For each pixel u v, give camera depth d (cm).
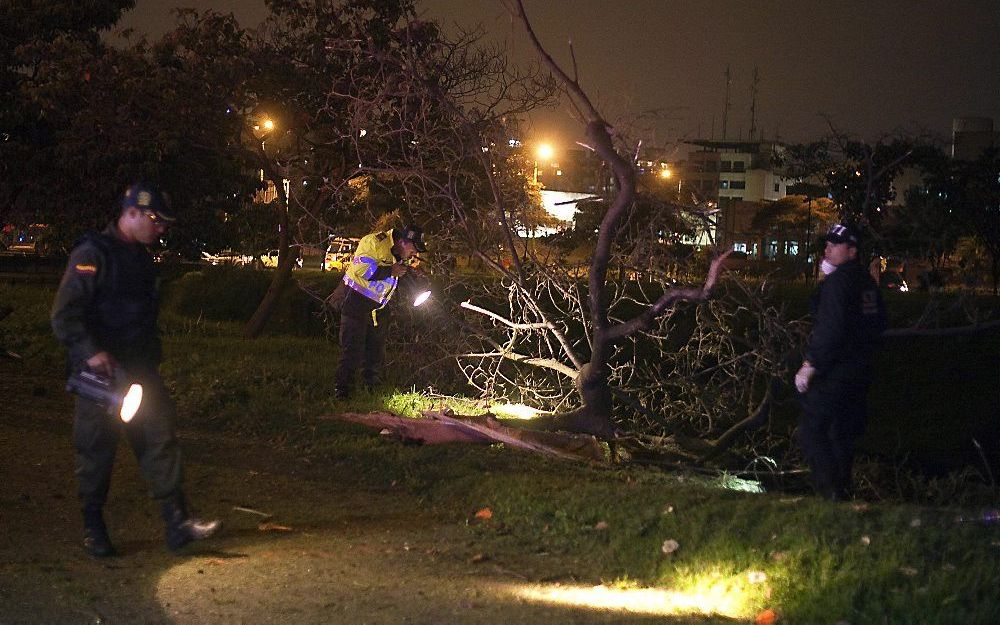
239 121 1705
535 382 1224
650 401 1152
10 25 2095
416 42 1459
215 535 648
